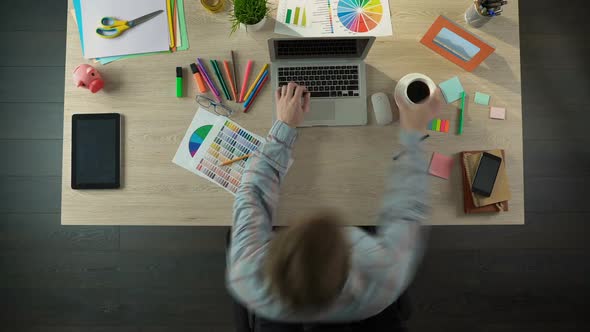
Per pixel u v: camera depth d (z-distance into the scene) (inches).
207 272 79.2
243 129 52.5
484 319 79.4
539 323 79.6
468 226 80.4
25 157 79.8
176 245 79.4
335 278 25.4
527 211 81.1
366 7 54.2
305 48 48.8
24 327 78.0
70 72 52.7
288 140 42.9
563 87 82.7
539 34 83.0
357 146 52.1
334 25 53.8
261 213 38.4
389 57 53.7
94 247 79.3
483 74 53.6
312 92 51.2
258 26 52.2
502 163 51.1
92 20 52.7
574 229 80.9
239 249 34.7
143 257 79.3
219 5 52.7
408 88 50.3
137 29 53.1
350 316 33.9
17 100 80.4
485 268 80.0
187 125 52.5
